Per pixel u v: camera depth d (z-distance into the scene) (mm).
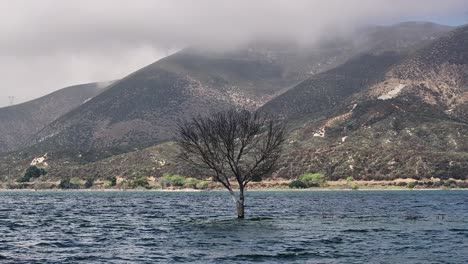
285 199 135000
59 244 41406
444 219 65062
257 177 62656
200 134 62219
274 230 51062
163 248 38656
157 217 71188
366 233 48188
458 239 43531
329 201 121500
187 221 63312
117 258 34281
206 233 48438
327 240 42875
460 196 148375
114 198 156750
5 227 56500
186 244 40656
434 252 36500
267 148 60844
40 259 34094
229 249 37875
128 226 56938
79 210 91125
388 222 60688
